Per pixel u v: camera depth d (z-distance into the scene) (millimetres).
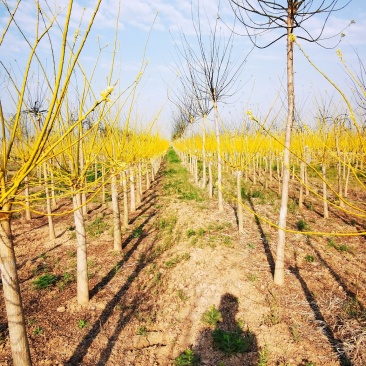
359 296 5188
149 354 4191
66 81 1640
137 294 5766
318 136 10031
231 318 4781
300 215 10367
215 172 23266
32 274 6695
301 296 5273
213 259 6629
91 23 1489
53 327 4734
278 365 3801
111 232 9477
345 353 3855
